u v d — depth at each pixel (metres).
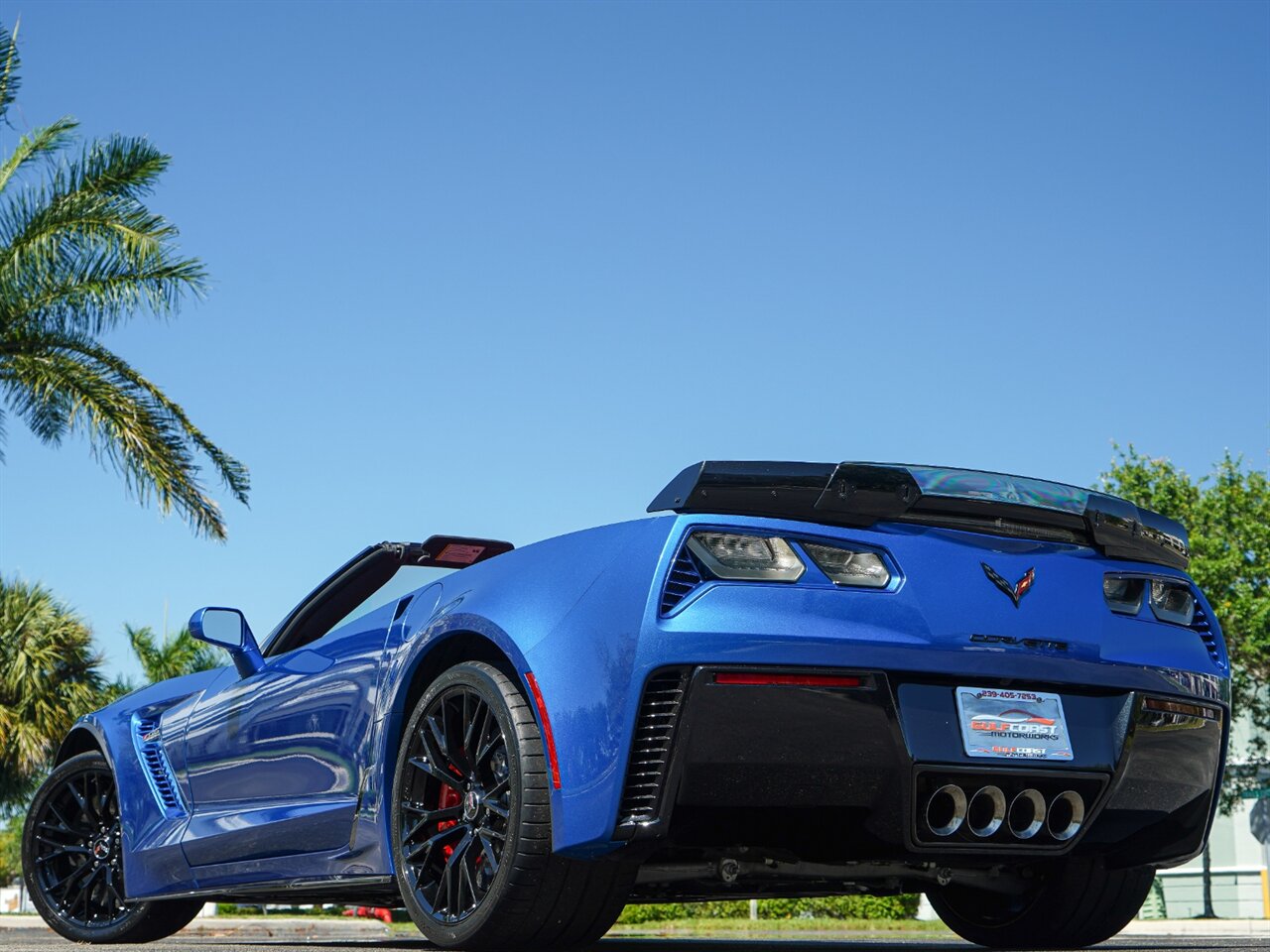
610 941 4.34
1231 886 29.23
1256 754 24.64
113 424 12.95
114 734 4.37
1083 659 2.91
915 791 2.72
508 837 2.77
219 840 3.78
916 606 2.75
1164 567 3.15
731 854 2.96
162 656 23.75
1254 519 24.30
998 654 2.80
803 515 2.74
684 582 2.65
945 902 3.72
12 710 16.50
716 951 3.63
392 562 3.75
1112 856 3.22
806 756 2.63
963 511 2.85
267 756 3.72
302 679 3.63
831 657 2.65
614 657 2.64
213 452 13.62
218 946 3.70
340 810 3.35
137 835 4.16
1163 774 3.03
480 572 3.14
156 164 13.57
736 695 2.59
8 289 13.12
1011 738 2.81
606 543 2.79
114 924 4.30
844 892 3.44
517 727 2.78
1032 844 2.88
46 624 16.70
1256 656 23.78
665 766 2.58
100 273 13.18
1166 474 25.48
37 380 12.88
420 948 3.36
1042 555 2.93
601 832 2.61
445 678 3.03
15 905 33.47
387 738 3.21
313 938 9.16
